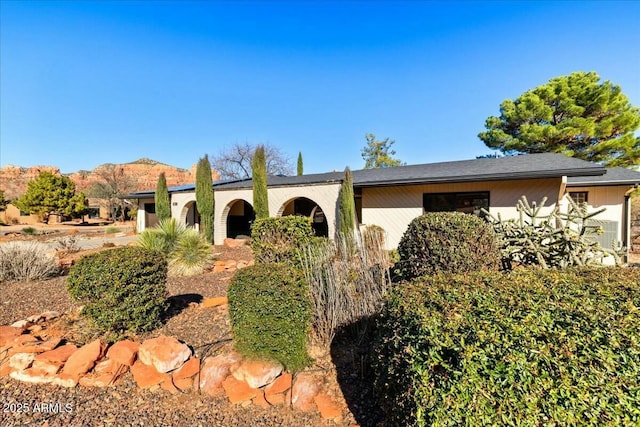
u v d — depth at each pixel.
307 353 3.21
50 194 33.31
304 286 3.19
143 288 3.72
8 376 3.05
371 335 3.55
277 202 12.28
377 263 4.17
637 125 14.66
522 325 1.72
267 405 2.70
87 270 3.54
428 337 1.74
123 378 3.01
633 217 11.41
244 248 11.56
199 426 2.48
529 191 8.05
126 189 36.94
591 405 1.48
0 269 6.12
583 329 1.66
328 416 2.52
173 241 7.74
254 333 2.98
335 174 14.39
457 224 4.05
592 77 16.02
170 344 3.14
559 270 2.86
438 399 1.57
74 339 3.58
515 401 1.51
